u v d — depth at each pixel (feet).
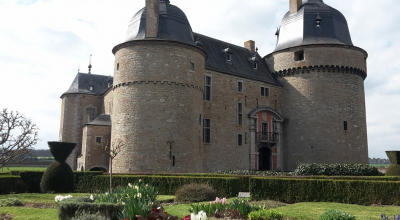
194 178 60.03
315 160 109.60
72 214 34.04
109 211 33.76
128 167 80.18
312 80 113.60
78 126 131.34
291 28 121.49
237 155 104.12
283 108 118.93
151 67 82.84
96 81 140.87
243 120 107.86
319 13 119.14
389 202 47.62
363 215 38.63
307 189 51.42
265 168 114.21
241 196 58.44
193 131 84.84
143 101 81.97
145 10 88.28
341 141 110.01
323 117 111.24
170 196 58.59
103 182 67.97
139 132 80.89
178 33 88.58
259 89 114.21
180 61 84.74
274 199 52.42
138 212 29.45
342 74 113.91
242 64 116.67
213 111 99.91
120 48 87.71
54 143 67.51
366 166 77.46
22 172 69.00
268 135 112.16
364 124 116.88
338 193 50.16
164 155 79.87
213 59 106.83
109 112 120.47
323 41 114.83
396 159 75.97
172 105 82.12
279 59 120.78
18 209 42.88
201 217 26.07
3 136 66.59
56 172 66.80
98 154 104.12
